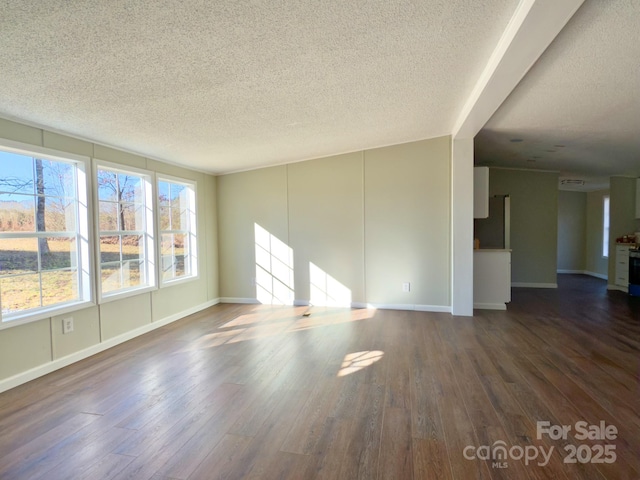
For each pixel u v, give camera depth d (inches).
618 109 142.6
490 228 231.6
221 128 145.9
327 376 119.4
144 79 96.6
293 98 122.1
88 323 142.9
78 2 63.5
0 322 111.3
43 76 89.6
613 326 175.3
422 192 204.5
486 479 70.0
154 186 182.7
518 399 101.7
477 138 193.6
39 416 96.0
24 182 124.6
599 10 78.3
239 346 151.0
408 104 139.3
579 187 350.0
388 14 78.1
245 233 236.8
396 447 80.4
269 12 73.2
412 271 208.4
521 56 92.3
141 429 89.2
